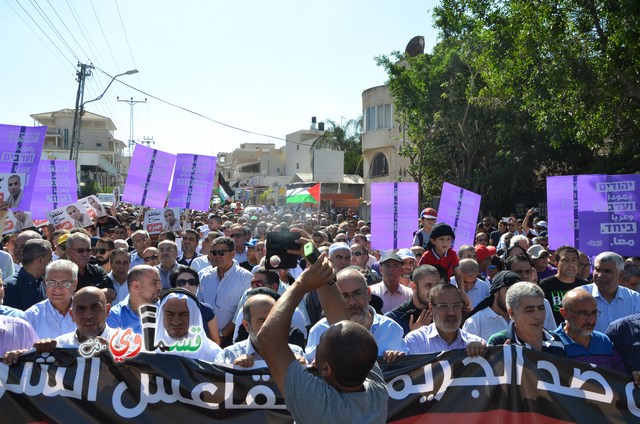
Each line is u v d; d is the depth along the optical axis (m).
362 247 8.83
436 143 29.89
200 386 4.31
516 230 15.57
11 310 5.60
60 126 78.81
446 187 10.77
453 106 27.66
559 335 4.94
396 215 10.77
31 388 4.21
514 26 16.30
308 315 6.80
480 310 6.10
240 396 4.32
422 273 6.04
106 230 13.25
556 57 15.70
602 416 4.31
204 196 13.36
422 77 28.52
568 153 27.64
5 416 4.17
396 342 5.11
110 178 73.62
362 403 2.57
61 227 11.43
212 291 7.77
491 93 19.23
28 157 9.15
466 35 25.38
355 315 4.79
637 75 15.05
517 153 27.81
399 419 4.40
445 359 4.46
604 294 6.50
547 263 9.27
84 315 4.68
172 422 4.28
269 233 3.23
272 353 2.63
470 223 10.66
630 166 22.78
